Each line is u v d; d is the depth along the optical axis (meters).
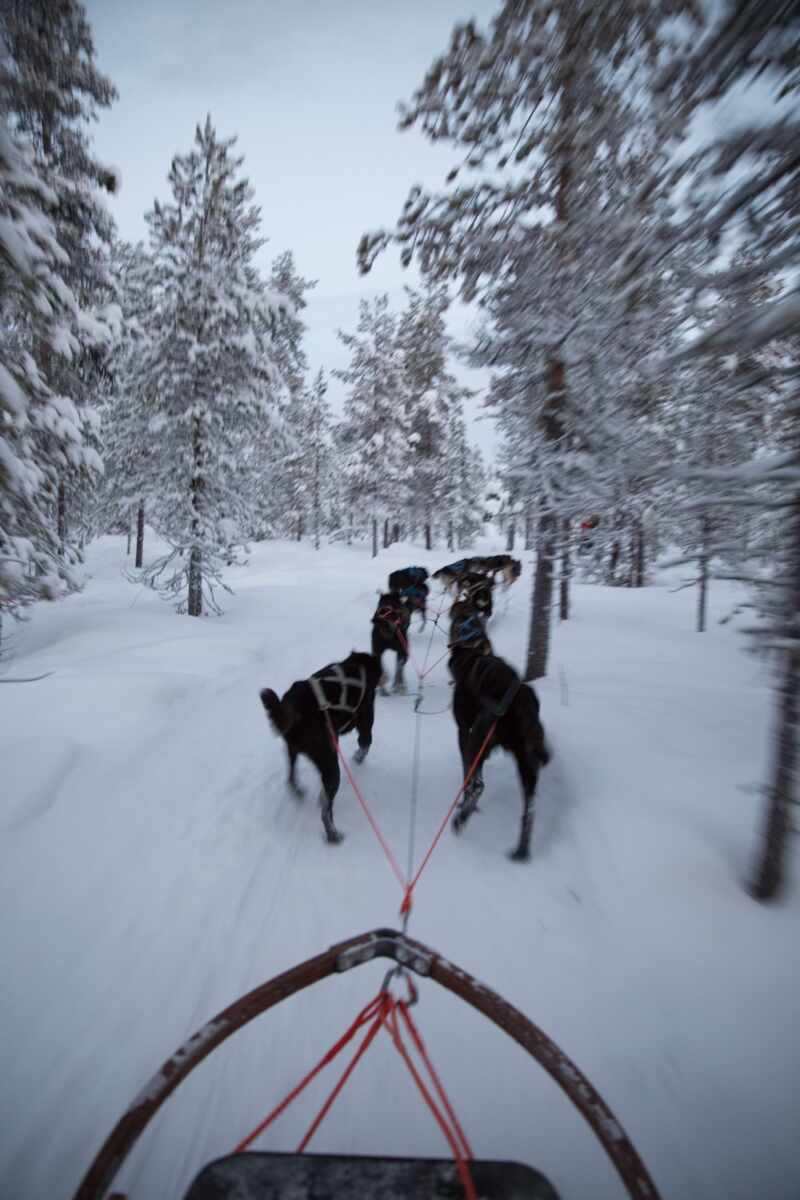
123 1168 2.21
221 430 15.97
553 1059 1.76
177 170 15.44
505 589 17.45
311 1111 2.49
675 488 4.73
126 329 15.27
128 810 5.02
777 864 3.56
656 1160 2.25
